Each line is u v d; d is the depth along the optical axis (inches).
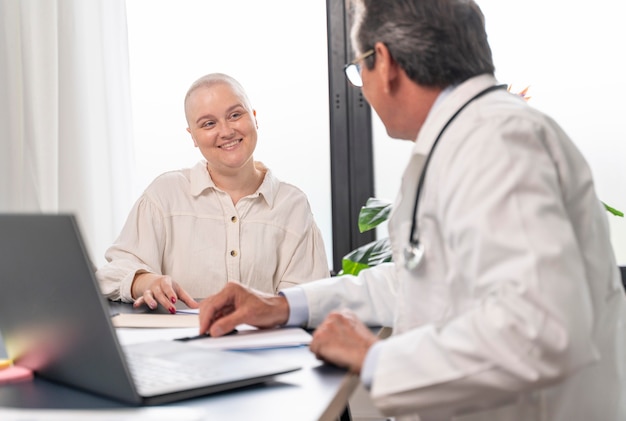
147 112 120.3
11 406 34.1
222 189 89.7
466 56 43.5
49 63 110.1
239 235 87.7
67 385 37.5
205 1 118.8
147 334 50.6
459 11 43.8
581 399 41.1
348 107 116.0
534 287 33.1
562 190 39.8
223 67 119.1
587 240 41.2
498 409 40.3
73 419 30.6
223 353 42.0
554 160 39.6
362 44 45.5
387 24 44.0
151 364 39.3
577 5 107.5
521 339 32.8
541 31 108.6
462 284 39.2
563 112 108.6
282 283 88.5
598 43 107.2
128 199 112.3
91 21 111.8
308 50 117.6
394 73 44.8
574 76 108.0
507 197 35.0
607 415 41.9
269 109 118.7
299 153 118.6
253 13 118.2
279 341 46.6
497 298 33.6
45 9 110.2
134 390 33.4
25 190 110.0
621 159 107.5
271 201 89.7
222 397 35.6
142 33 119.7
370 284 54.7
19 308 38.0
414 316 42.4
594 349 34.0
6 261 36.9
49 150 110.6
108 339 33.2
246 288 51.8
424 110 44.8
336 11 115.2
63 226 32.4
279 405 34.2
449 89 44.0
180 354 41.7
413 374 34.6
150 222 87.7
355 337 41.5
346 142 116.1
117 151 112.0
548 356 32.9
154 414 31.7
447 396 34.3
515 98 42.7
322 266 90.8
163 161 120.4
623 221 107.7
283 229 89.7
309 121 118.1
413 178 42.3
